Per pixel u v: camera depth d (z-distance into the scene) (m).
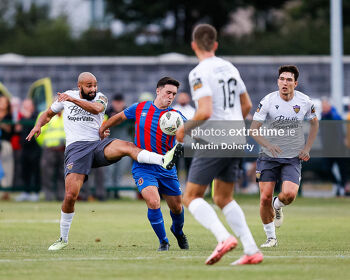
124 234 43.25
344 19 148.88
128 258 30.47
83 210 60.69
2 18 169.00
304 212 59.53
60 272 26.47
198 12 147.12
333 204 67.38
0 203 68.19
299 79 88.50
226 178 27.94
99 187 70.31
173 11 147.50
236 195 75.50
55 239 40.41
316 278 24.97
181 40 148.50
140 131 35.47
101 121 36.53
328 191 77.44
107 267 27.61
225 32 152.75
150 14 146.38
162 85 35.47
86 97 36.03
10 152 71.62
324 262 28.84
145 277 25.27
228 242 26.80
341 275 25.56
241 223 27.97
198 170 27.66
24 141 71.25
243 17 159.00
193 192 27.83
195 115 26.69
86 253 32.97
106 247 36.41
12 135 71.38
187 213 58.56
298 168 36.22
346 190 75.56
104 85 87.06
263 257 30.50
